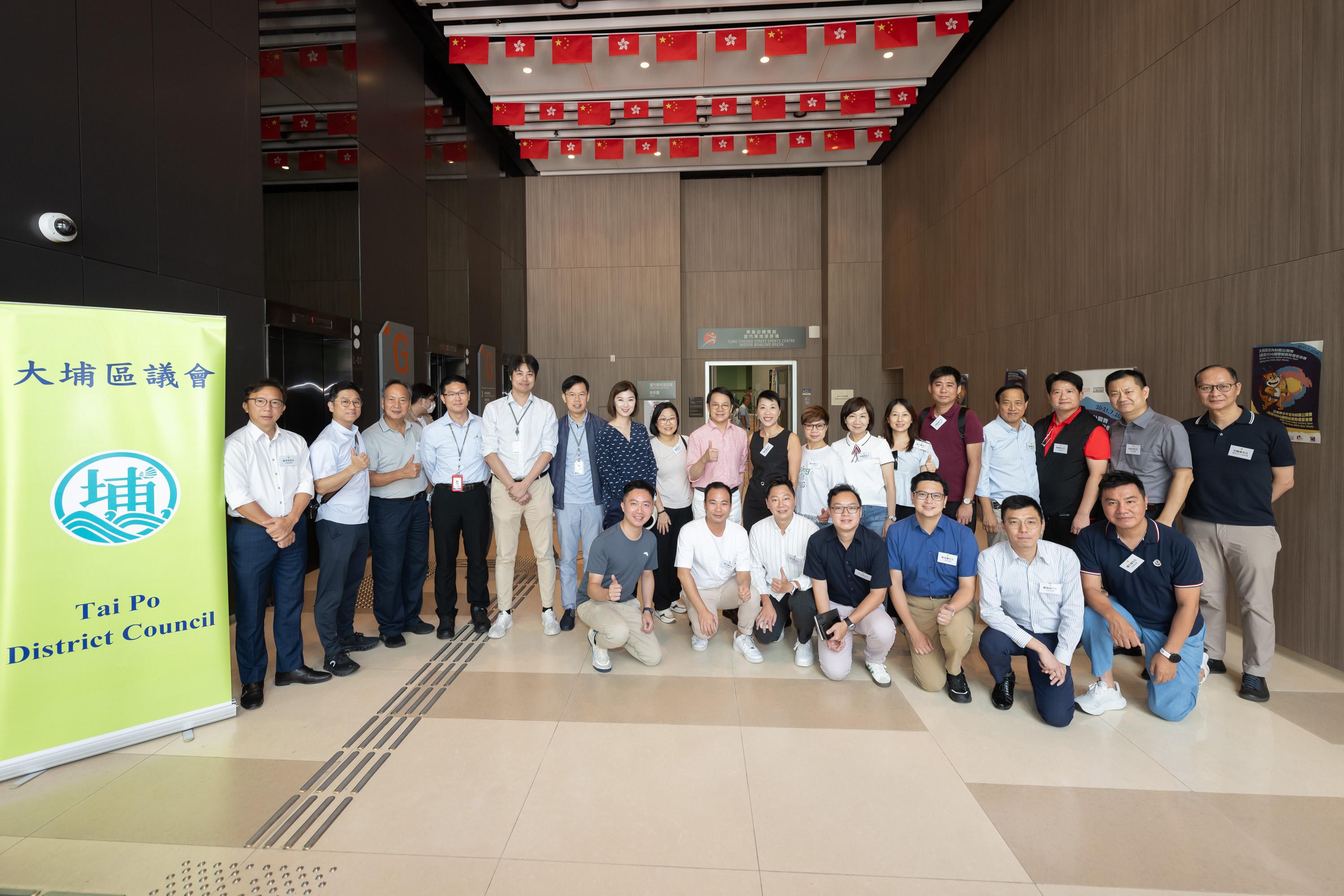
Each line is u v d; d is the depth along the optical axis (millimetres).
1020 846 1739
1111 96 4461
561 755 2219
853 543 2836
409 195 5930
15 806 1915
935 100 7723
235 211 3699
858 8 5844
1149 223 4086
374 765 2158
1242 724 2449
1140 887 1584
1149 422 3086
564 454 3553
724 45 5949
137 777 2080
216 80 3564
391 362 5543
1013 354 5902
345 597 3219
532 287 9945
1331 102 2891
